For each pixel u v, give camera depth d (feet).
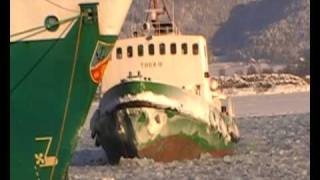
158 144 380.99
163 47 384.47
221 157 419.54
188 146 388.98
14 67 162.91
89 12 165.68
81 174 392.47
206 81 388.98
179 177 366.22
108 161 405.59
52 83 164.66
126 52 382.63
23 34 163.32
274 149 490.90
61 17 164.96
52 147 164.35
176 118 377.50
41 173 163.63
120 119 375.66
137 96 370.73
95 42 166.50
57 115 165.07
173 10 396.57
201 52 385.70
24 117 163.02
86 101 166.91
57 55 164.96
